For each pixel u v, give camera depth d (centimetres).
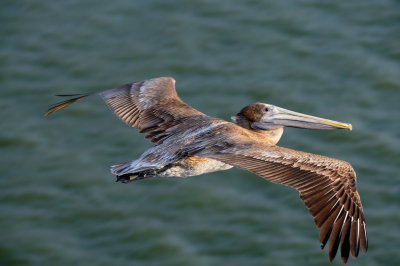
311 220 2019
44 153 2288
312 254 1925
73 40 2716
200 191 2131
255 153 941
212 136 1030
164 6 2828
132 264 1936
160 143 1091
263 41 2625
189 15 2767
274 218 2031
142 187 2166
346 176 911
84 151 2291
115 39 2700
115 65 2588
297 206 2062
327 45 2581
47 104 2469
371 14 2703
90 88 2508
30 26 2809
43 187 2183
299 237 1975
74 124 2397
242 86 2453
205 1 2823
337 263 1908
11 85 2550
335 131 2269
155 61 2581
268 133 1155
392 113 2320
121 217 2072
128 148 2280
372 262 1909
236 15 2745
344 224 878
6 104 2484
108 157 2255
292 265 1911
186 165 1066
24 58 2658
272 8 2764
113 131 2353
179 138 1067
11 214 2108
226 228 2014
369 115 2317
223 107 2378
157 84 1244
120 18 2794
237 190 2131
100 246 2002
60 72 2586
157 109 1173
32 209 2122
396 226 1980
